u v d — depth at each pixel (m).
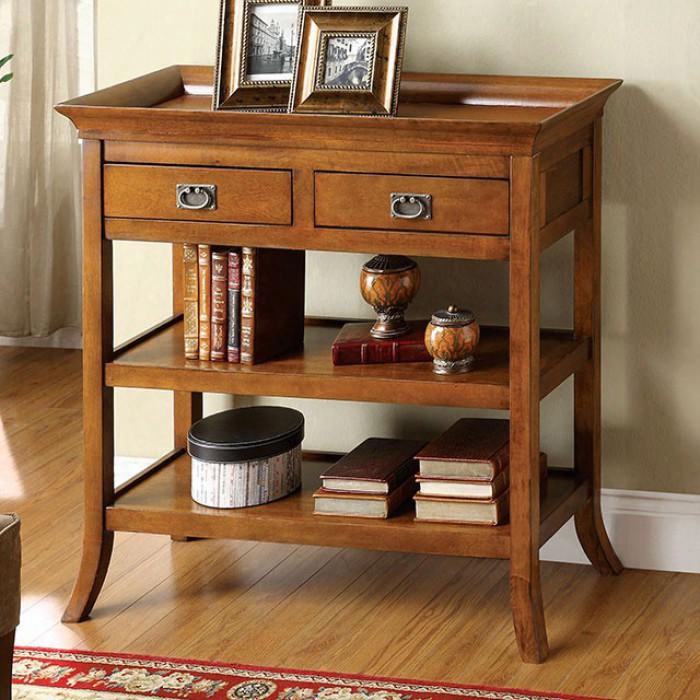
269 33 2.74
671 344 2.98
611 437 3.05
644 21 2.87
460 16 2.96
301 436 2.90
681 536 3.02
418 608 2.85
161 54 3.12
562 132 2.58
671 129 2.90
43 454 3.80
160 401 3.31
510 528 2.61
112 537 2.82
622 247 2.97
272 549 3.16
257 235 2.61
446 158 2.48
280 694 2.48
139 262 3.24
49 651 2.67
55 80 4.60
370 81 2.63
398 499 2.76
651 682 2.52
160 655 2.65
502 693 2.48
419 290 3.06
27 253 4.70
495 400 2.58
